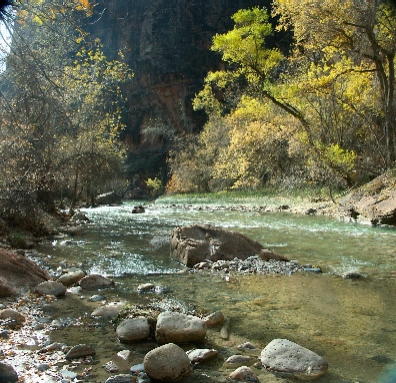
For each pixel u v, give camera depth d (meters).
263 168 25.98
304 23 17.11
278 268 6.66
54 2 4.57
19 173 10.34
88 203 26.41
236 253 7.38
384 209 12.90
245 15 21.22
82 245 9.34
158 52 53.16
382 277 6.09
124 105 52.16
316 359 3.13
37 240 9.91
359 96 19.75
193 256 7.04
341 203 16.31
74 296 5.13
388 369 3.09
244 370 2.98
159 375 2.91
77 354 3.33
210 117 38.38
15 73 5.34
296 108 22.48
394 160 17.41
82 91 15.43
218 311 4.20
